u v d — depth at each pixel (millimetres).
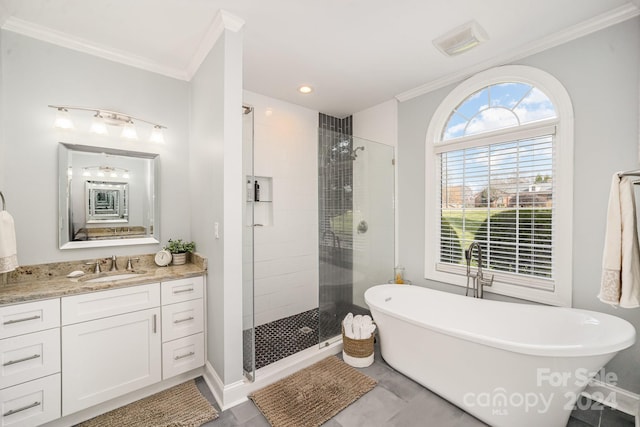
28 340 1533
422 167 2912
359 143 2902
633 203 1475
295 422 1675
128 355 1834
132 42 2049
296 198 3373
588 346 1392
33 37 1891
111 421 1700
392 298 2627
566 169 1992
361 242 2930
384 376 2152
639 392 1710
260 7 1704
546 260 2152
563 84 2010
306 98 3148
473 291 2490
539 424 1536
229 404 1829
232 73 1811
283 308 3297
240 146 1854
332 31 1961
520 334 2053
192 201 2471
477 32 1896
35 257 1918
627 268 1460
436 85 2754
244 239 2006
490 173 2461
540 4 1704
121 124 2146
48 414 1580
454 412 1774
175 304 2012
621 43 1771
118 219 2229
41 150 1933
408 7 1726
